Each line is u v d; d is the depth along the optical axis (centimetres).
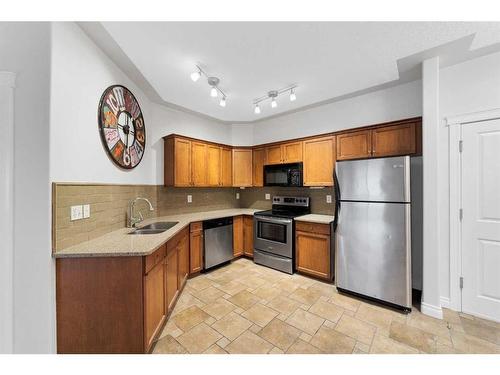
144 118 282
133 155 247
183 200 357
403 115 264
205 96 296
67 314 144
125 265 150
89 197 175
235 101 316
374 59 209
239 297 244
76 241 160
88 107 173
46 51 137
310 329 187
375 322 197
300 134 361
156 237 186
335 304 228
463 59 207
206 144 359
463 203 211
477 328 187
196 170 342
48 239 136
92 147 179
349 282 244
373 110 286
